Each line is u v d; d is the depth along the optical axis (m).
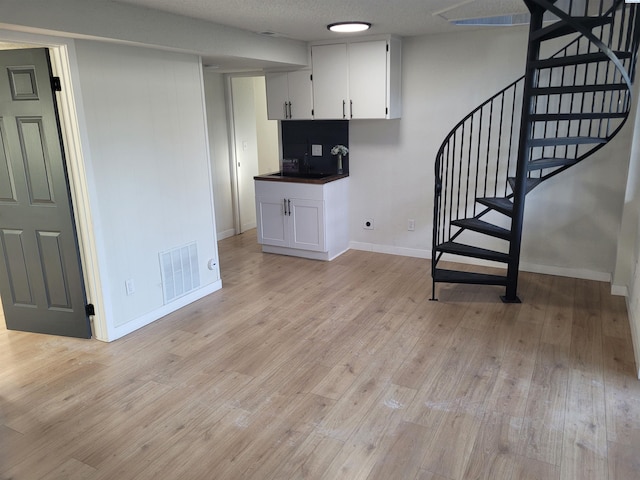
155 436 2.49
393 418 2.60
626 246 4.10
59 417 2.65
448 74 4.82
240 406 2.73
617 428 2.47
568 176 4.49
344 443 2.41
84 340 3.56
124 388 2.93
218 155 6.22
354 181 5.59
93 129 3.24
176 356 3.32
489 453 2.31
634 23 3.26
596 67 3.98
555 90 3.56
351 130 5.46
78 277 3.43
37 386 2.96
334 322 3.82
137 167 3.61
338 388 2.89
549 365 3.10
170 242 4.00
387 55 4.73
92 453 2.37
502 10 3.66
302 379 3.00
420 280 4.74
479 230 4.20
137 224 3.67
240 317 3.96
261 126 7.21
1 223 3.45
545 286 4.47
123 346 3.47
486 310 3.98
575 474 2.16
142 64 3.55
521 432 2.46
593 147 4.25
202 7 3.30
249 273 5.05
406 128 5.16
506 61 4.54
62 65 3.04
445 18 3.89
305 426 2.54
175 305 4.12
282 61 4.76
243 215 6.77
